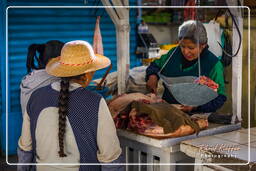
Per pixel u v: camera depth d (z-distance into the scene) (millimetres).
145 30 5703
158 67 3037
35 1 4746
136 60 5883
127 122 2322
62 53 1805
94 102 1696
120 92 2893
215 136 2125
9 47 4566
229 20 2652
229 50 2689
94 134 1702
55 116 1694
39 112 1716
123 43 2826
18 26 4633
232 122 2408
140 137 2180
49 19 4902
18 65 4637
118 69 2879
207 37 2740
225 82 3053
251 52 3137
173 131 2074
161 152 2176
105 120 1702
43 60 2846
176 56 2914
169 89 2686
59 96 1685
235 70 2441
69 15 5070
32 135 1771
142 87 3006
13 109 4590
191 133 2146
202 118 2355
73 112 1677
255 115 3227
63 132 1653
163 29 6922
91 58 1820
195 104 2619
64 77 1740
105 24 5430
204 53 2785
